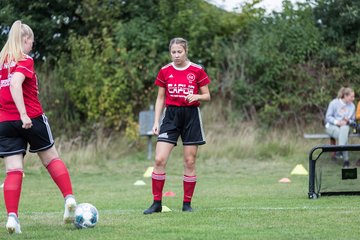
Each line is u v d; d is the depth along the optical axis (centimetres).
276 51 5019
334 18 5175
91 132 4700
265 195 2541
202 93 1928
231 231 1543
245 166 4025
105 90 4672
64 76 4869
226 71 5088
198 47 5119
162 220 1738
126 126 4759
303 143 4534
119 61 4781
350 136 3753
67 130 4762
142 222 1706
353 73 5006
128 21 5138
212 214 1852
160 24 5103
